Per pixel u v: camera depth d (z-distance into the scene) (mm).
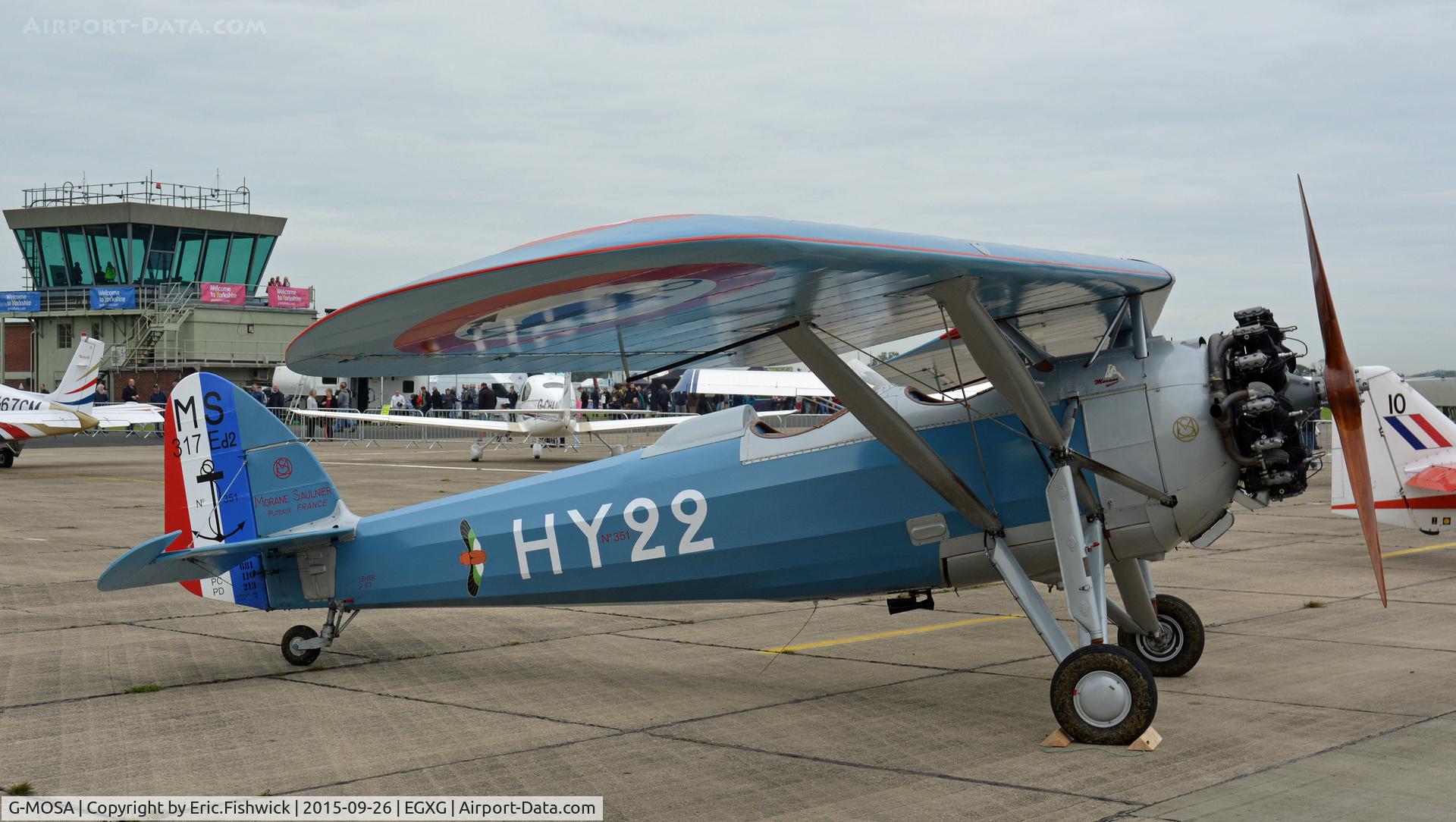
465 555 7160
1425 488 11148
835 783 4910
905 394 6484
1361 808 4508
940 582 6387
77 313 53844
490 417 46719
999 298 5723
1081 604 5637
